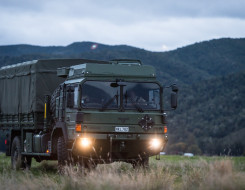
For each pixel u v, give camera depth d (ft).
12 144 93.71
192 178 50.96
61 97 73.10
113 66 69.05
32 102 86.53
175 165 80.38
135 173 57.98
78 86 67.31
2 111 101.71
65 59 88.69
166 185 46.06
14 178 55.16
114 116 67.15
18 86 94.32
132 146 68.23
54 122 78.59
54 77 87.76
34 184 48.55
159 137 68.85
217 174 45.68
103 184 43.50
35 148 84.02
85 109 66.59
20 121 92.43
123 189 42.68
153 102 69.56
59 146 71.51
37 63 86.69
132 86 69.00
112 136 66.80
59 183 53.57
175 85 69.72
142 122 68.08
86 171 61.98
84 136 65.82
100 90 67.67
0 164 98.48
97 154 67.82
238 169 66.49
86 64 68.28
